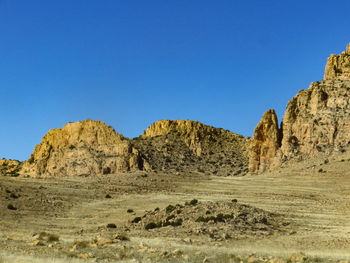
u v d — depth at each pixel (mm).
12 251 34125
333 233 58750
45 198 94812
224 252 39188
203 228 55719
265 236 54688
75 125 192375
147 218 70188
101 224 75250
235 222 59844
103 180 130250
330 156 141125
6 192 93125
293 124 159875
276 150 158750
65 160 173750
